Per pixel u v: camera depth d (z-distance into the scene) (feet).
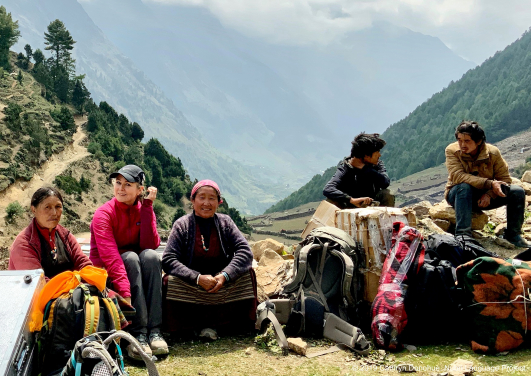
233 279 14.80
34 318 10.59
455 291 13.89
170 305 14.56
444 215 24.48
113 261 13.84
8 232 311.06
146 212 14.97
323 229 15.98
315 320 14.43
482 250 15.46
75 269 13.88
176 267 14.47
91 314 10.89
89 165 450.71
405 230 14.88
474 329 13.37
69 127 479.82
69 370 9.25
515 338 12.92
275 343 14.26
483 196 20.22
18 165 369.50
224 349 14.14
